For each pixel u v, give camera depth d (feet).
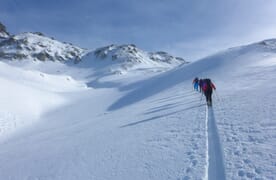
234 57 175.42
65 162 33.68
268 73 84.28
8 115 100.27
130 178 23.91
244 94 53.26
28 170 34.83
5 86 131.03
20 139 70.85
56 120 105.29
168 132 35.86
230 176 19.52
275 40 210.18
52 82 291.58
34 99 141.28
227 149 24.72
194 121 39.09
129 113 69.87
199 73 145.69
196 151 26.04
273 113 32.65
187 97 72.38
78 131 59.93
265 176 18.25
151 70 597.52
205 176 20.30
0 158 48.62
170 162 25.00
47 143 52.65
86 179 26.32
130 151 31.42
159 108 63.10
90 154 34.45
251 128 29.14
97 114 104.06
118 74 572.92
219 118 37.81
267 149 22.53
